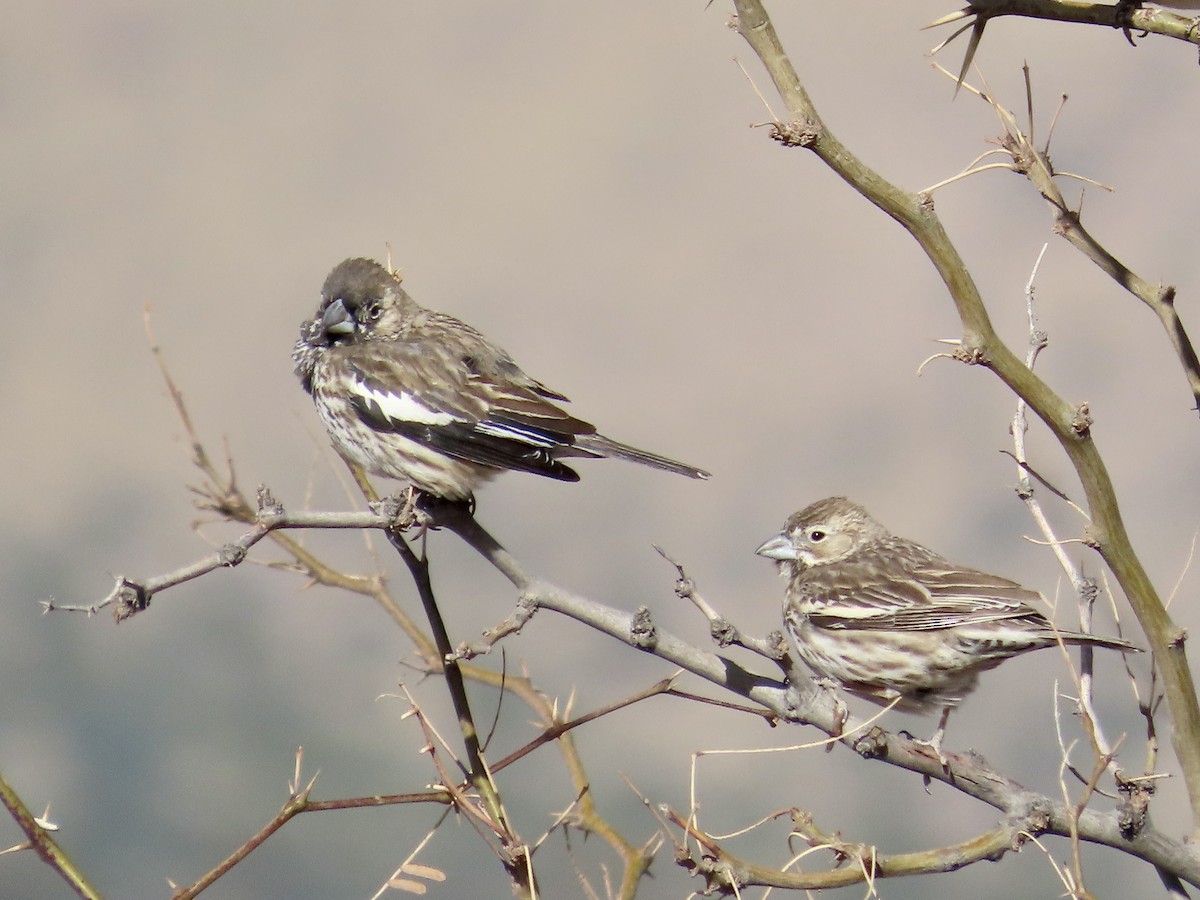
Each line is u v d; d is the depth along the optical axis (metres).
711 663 6.90
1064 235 6.78
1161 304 6.69
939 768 6.84
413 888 6.37
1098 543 6.38
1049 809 6.61
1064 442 6.28
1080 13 6.42
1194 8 7.33
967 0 6.46
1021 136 6.70
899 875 6.43
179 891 6.35
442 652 7.47
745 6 5.89
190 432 9.62
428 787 7.03
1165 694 6.54
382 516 6.81
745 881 6.20
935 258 6.03
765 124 5.91
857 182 5.96
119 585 6.18
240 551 6.46
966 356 6.12
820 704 6.76
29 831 6.22
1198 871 6.57
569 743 7.87
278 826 6.52
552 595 7.05
